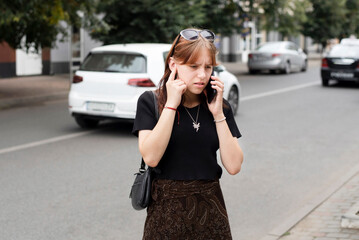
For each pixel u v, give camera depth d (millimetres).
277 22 28375
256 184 6879
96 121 11000
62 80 20844
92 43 25688
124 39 19562
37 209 5730
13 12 13344
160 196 2701
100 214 5598
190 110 2705
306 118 12531
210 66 2609
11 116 12484
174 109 2580
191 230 2693
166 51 10406
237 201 6176
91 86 10133
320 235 4891
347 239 4762
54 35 16016
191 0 20344
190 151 2678
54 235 5020
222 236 2740
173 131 2658
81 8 15156
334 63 20500
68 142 9367
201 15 20062
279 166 7848
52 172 7266
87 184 6703
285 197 6348
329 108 14367
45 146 9000
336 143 9617
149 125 2680
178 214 2670
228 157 2713
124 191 6438
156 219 2705
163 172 2697
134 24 19484
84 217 5504
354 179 6930
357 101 16000
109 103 10008
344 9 40688
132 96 9883
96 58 10328
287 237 4879
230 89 12727
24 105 14547
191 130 2668
